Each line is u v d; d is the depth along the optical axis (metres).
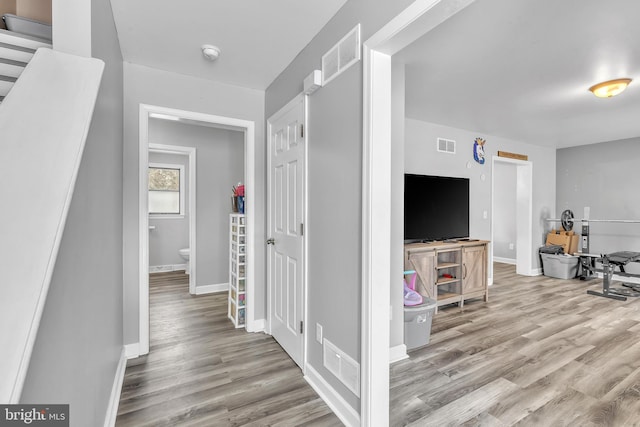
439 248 3.46
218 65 2.44
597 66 2.41
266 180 2.91
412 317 2.55
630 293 4.25
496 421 1.69
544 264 5.35
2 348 0.50
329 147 1.84
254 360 2.34
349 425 1.64
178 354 2.43
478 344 2.66
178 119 2.63
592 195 5.34
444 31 1.92
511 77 2.62
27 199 0.66
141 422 1.66
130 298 2.38
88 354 1.15
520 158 5.14
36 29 1.29
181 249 5.33
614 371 2.21
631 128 4.27
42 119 0.81
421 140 3.94
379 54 1.48
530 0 1.61
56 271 0.78
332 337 1.82
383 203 1.50
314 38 2.04
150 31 1.98
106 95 1.53
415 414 1.75
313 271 2.04
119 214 2.12
